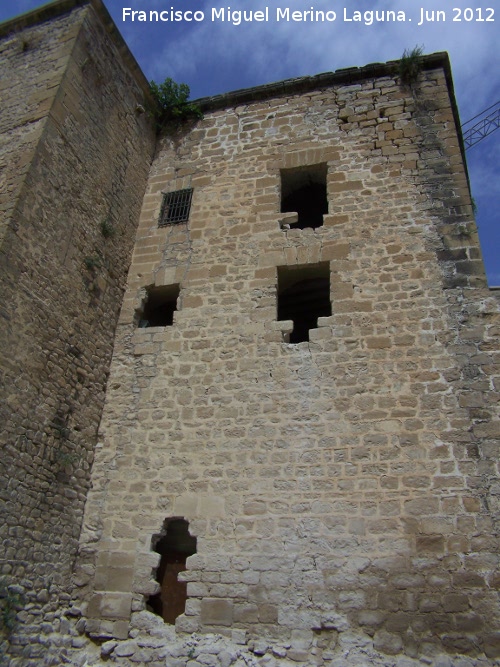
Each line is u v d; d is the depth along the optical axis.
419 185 9.30
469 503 6.78
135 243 10.34
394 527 6.86
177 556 7.78
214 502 7.59
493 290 8.16
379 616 6.46
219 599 6.98
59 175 8.38
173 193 10.76
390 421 7.48
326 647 6.44
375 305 8.38
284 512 7.28
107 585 7.43
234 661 6.57
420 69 10.55
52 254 7.98
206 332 8.95
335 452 7.47
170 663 6.73
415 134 9.84
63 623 7.15
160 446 8.20
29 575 6.75
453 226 8.77
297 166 10.20
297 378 8.12
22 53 9.83
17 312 7.10
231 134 11.09
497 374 7.46
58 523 7.41
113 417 8.64
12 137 8.41
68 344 8.10
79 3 9.88
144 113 11.33
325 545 6.96
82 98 9.27
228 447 7.91
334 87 10.87
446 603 6.36
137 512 7.81
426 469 7.08
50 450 7.43
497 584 6.32
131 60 10.88
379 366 7.89
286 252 9.28
